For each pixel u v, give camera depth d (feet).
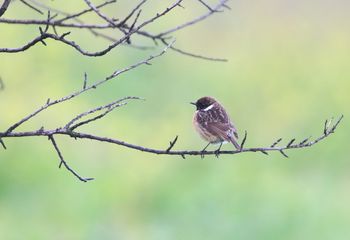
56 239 49.26
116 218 51.88
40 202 51.96
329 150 62.75
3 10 21.12
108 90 68.33
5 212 50.88
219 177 55.83
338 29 79.05
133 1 73.87
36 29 69.67
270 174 58.34
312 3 81.05
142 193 54.39
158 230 50.85
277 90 70.49
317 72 72.74
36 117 58.49
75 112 61.11
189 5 77.15
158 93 69.15
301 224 51.24
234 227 50.70
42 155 54.70
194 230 50.88
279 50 76.18
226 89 70.90
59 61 69.05
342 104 68.13
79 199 52.47
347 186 58.49
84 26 21.88
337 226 51.39
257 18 79.61
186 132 62.13
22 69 65.62
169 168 57.47
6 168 53.16
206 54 75.25
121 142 21.85
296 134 64.59
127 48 73.05
